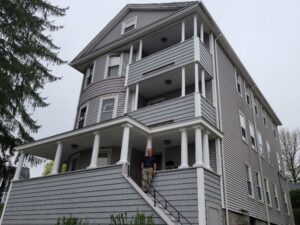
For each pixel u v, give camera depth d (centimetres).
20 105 1460
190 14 1388
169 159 1250
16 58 1434
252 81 1862
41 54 1555
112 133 1139
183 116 1159
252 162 1526
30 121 1574
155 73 1359
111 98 1509
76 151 1448
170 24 1460
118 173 960
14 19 1434
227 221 1001
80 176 1075
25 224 1159
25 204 1220
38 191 1204
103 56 1723
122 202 895
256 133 1752
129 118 1030
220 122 1224
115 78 1560
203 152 1031
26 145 1395
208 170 959
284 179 2231
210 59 1368
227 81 1490
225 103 1364
